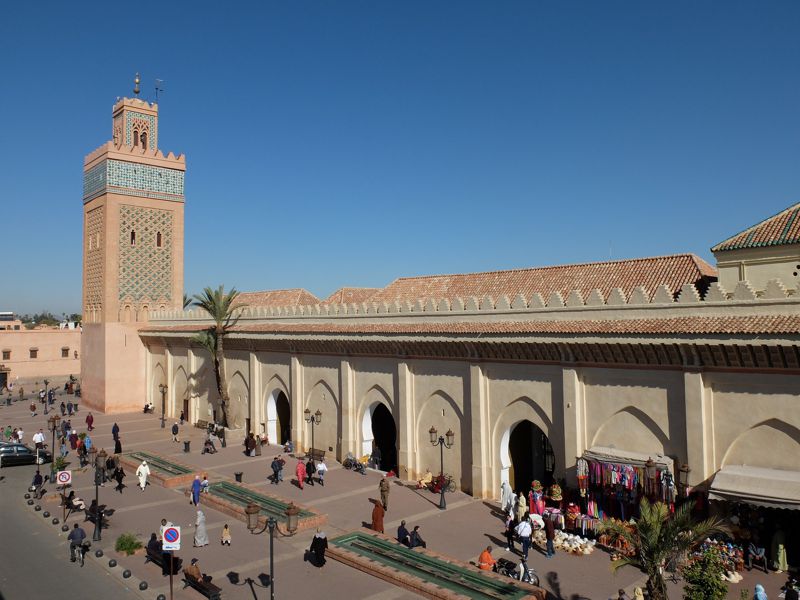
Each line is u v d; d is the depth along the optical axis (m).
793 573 17.38
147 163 50.69
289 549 20.55
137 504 25.95
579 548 19.77
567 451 22.67
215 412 43.00
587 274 27.45
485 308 25.95
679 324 19.73
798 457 17.75
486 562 18.30
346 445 31.94
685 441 19.73
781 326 17.53
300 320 35.41
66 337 75.50
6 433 40.41
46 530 22.81
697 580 13.60
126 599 16.89
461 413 26.70
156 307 51.75
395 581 17.67
